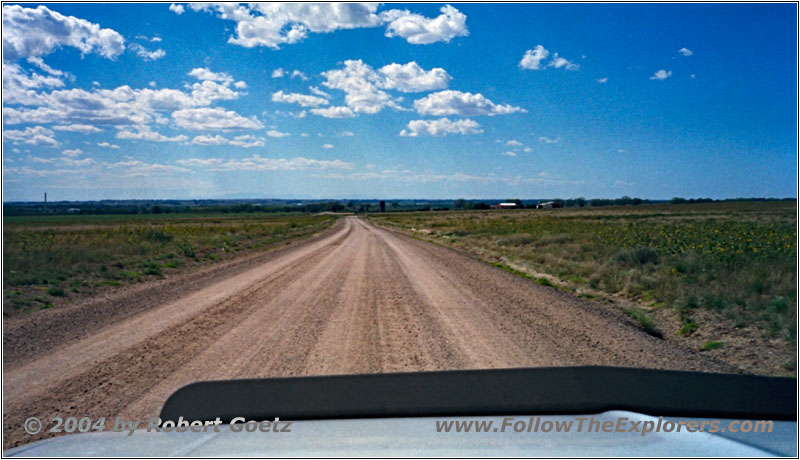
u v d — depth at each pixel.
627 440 2.26
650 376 3.04
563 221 58.66
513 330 8.57
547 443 2.22
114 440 2.51
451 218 96.56
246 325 9.10
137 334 8.44
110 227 52.56
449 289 13.45
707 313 9.50
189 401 2.76
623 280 13.53
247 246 32.44
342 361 6.73
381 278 15.83
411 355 7.01
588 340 7.86
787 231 24.66
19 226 56.19
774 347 7.27
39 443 2.61
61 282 14.34
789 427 2.45
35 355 7.18
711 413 2.63
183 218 109.62
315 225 80.06
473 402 2.66
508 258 21.75
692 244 20.53
